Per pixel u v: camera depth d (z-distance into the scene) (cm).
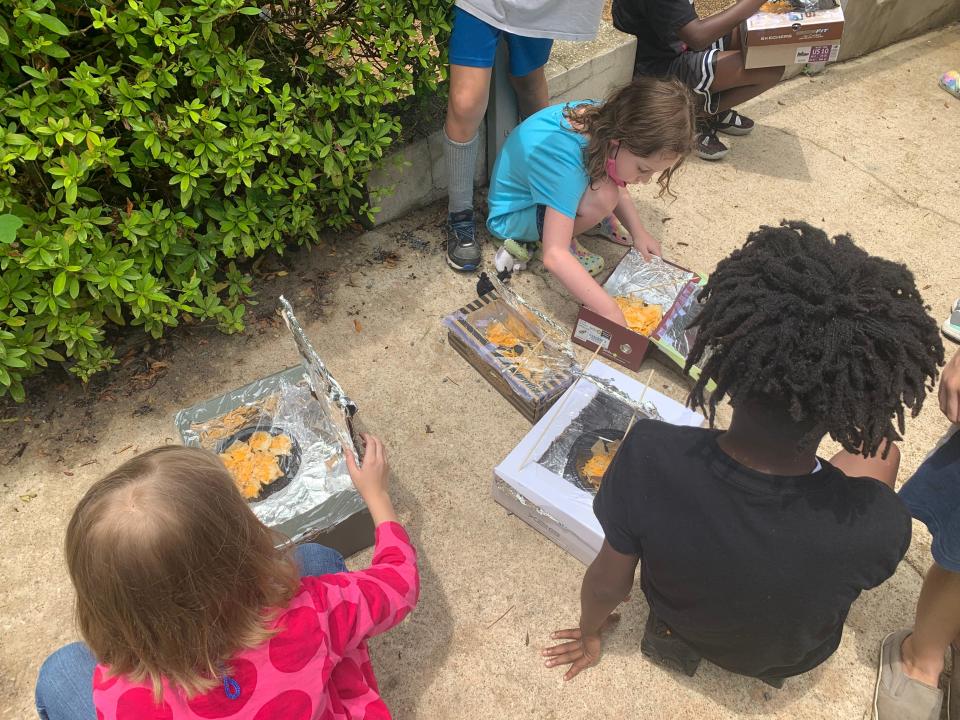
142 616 107
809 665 168
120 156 241
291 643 122
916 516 183
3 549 220
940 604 177
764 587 136
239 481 203
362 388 267
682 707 196
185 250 256
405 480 242
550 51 331
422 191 331
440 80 322
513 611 212
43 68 210
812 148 389
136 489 106
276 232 273
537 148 264
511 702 196
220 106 239
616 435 229
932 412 267
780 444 125
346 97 263
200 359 272
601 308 265
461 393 268
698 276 285
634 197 354
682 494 135
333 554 175
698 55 351
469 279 308
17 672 197
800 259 119
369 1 254
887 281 118
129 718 116
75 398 257
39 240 214
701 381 131
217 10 219
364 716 148
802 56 329
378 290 301
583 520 206
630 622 211
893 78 444
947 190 366
